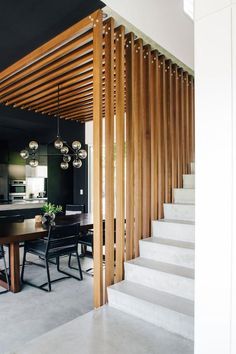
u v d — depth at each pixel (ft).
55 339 6.81
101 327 7.36
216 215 4.27
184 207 10.78
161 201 11.37
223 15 4.23
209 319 4.30
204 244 4.40
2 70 13.37
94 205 8.89
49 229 11.33
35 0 7.97
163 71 11.87
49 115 20.86
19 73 13.37
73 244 12.37
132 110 10.00
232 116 4.11
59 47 11.00
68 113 20.49
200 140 4.47
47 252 11.36
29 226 13.04
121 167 9.59
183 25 9.55
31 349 6.43
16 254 11.07
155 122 11.23
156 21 9.33
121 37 9.60
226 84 4.18
